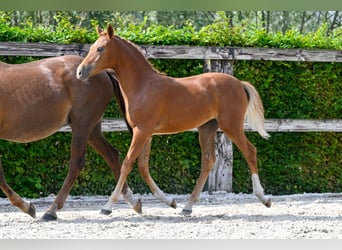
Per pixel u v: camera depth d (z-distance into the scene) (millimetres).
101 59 8570
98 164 11141
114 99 11164
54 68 8773
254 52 11328
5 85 8500
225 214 9102
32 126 8625
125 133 11180
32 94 8570
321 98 11906
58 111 8688
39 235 7449
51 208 8602
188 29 11742
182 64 11328
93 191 11164
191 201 9227
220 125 9117
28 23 11312
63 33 11039
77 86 8758
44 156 10898
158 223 8297
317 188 11992
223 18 11914
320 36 12023
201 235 7461
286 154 11805
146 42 11219
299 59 11484
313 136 11891
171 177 11422
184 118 8867
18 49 10539
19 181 10812
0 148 10719
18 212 9508
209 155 9430
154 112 8695
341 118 11992
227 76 9258
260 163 11703
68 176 8797
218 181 11414
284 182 11852
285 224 8195
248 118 9461
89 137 9242
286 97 11750
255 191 9156
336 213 9227
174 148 11367
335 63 11875
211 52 11211
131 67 8766
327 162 12039
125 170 8648
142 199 10891
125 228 7930
